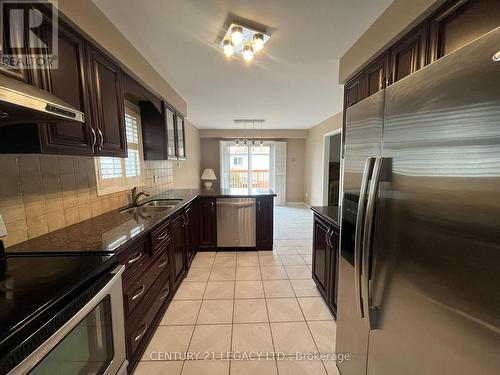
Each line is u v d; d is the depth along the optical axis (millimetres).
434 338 729
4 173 1221
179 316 2021
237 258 3232
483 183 577
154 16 1586
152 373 1491
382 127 978
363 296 1026
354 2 1448
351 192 1253
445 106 675
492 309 566
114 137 1727
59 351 799
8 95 754
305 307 2133
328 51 2074
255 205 3396
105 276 1062
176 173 4727
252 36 1840
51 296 792
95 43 1484
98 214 2006
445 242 680
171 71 2537
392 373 931
